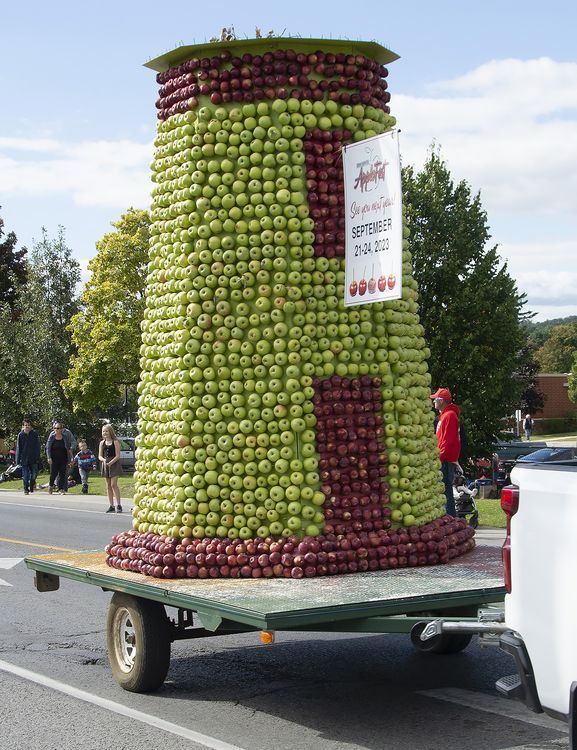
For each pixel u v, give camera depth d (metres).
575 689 4.60
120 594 7.70
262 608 6.02
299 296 7.89
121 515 22.66
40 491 31.11
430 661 8.40
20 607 11.23
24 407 51.44
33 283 53.47
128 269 53.22
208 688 7.68
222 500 7.75
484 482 25.86
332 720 6.73
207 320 7.93
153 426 8.39
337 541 7.61
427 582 6.97
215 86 8.11
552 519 4.83
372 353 8.12
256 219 8.01
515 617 5.05
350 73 8.30
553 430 81.06
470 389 30.91
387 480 8.03
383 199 7.49
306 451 7.74
